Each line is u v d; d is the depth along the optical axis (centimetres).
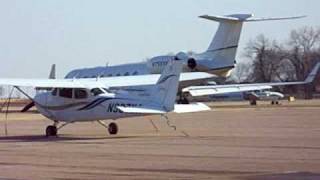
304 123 12425
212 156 6372
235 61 19862
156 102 8988
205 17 19638
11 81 9688
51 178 4894
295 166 5488
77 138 9219
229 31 19788
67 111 9494
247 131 10319
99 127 12381
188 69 19462
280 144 7681
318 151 6788
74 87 9306
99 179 4828
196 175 4997
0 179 4853
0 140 8906
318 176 4862
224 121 13762
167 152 6825
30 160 6156
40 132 10956
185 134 9825
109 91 9300
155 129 11381
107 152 6900
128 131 10938
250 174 5006
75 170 5359
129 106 8962
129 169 5397
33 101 9881
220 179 4766
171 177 4900
